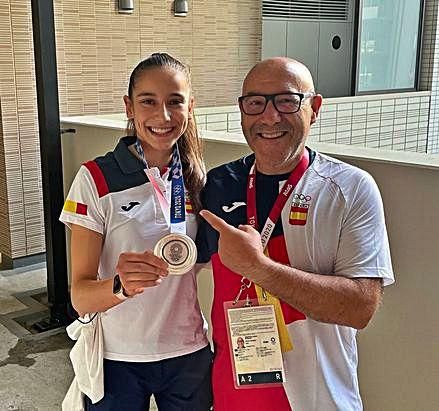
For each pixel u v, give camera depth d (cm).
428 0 648
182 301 161
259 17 545
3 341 323
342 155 219
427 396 203
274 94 134
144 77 154
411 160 203
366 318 131
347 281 130
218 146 258
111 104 462
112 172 154
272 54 563
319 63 597
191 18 496
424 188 195
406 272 204
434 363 200
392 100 496
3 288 395
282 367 138
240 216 145
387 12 631
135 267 135
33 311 361
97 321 159
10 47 400
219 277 146
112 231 154
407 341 206
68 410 168
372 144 485
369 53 629
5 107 406
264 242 139
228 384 144
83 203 152
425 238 197
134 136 162
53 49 322
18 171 420
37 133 424
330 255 137
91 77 446
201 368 165
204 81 515
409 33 653
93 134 341
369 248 133
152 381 160
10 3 394
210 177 156
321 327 138
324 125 428
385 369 214
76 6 429
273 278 125
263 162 140
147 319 157
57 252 338
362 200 136
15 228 426
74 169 362
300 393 138
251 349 139
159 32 478
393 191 204
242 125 141
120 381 159
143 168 155
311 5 579
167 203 157
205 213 128
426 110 548
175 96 154
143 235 153
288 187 140
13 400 268
